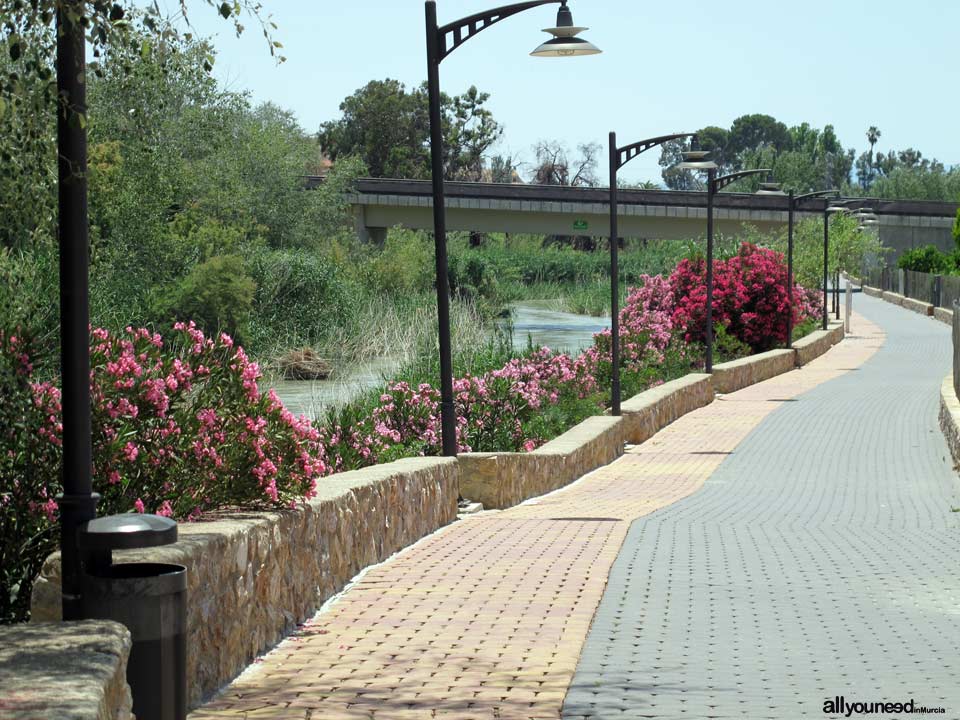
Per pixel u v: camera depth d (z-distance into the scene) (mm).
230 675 6500
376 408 17453
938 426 22688
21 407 7156
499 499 14195
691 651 6938
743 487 16484
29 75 6996
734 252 40156
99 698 3703
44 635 4402
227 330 35375
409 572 9586
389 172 103625
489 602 8367
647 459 19891
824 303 46406
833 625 7633
